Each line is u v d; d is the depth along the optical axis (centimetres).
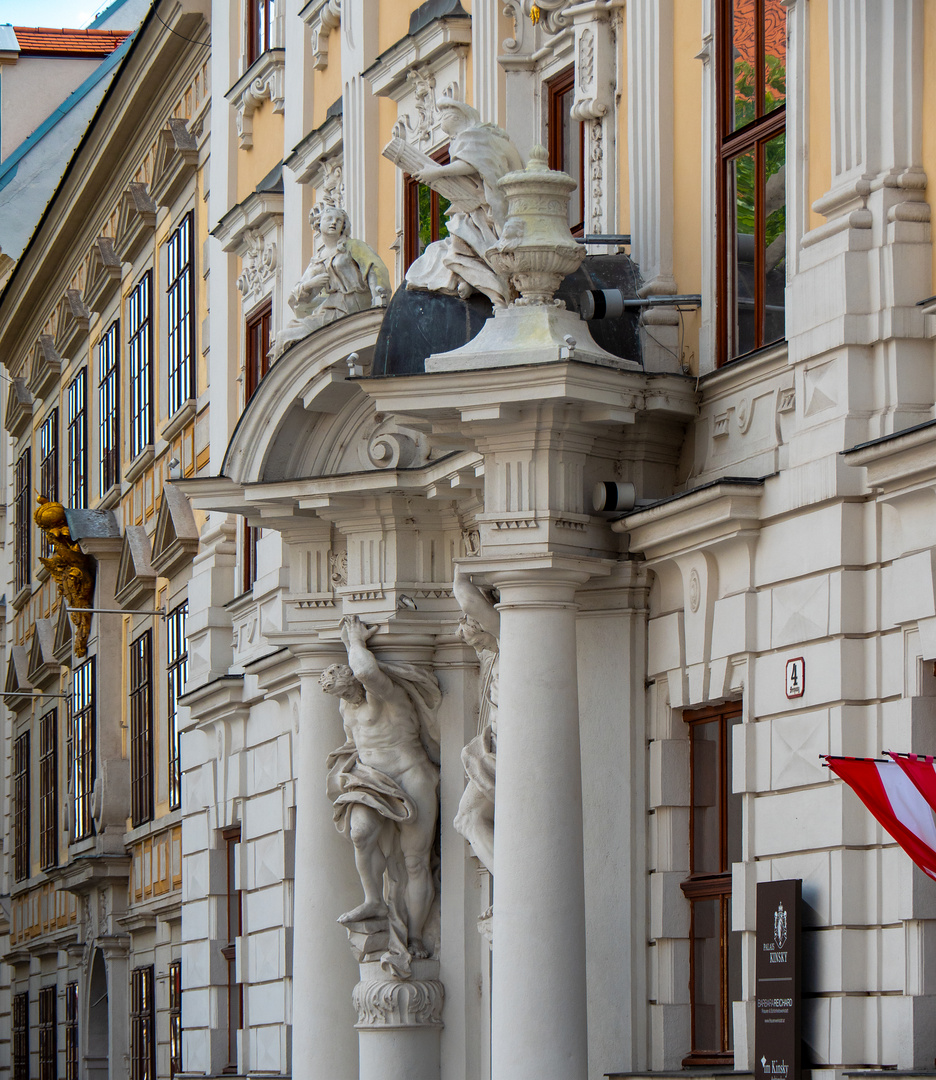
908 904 1878
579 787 2250
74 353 5550
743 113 2252
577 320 2252
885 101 1984
